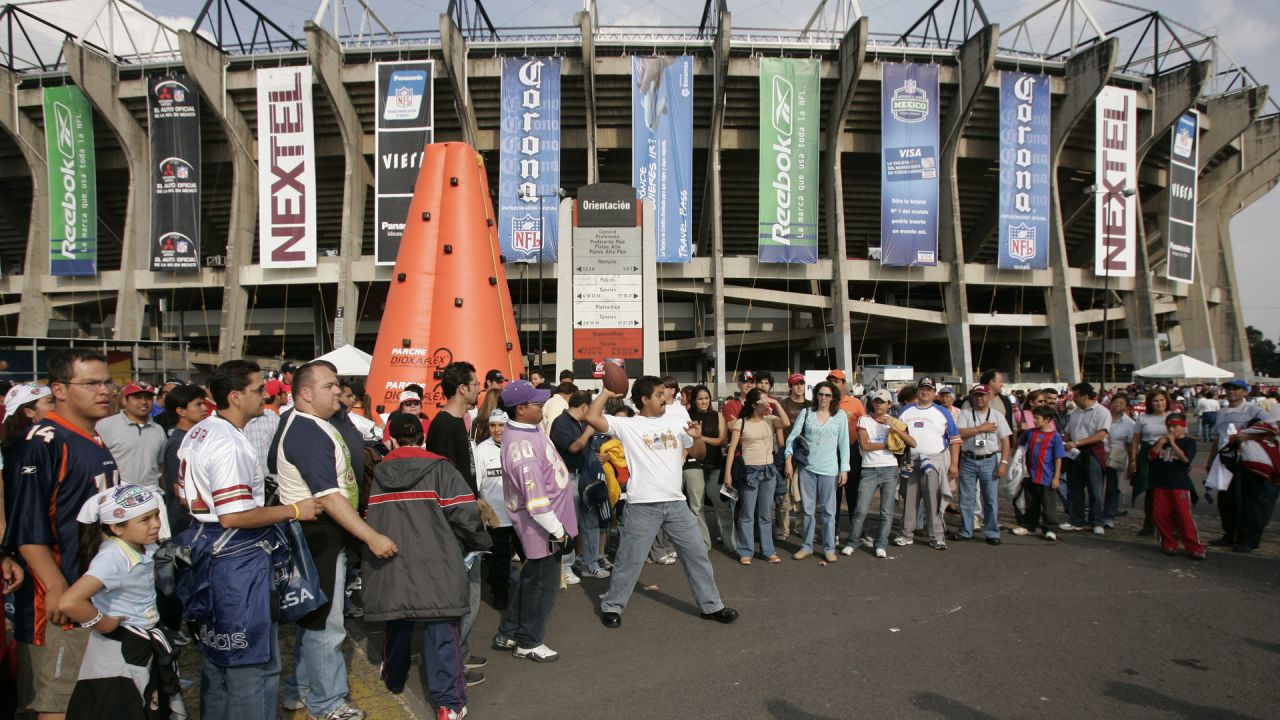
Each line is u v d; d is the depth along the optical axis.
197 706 4.27
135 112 33.62
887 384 30.36
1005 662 4.70
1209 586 6.46
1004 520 9.93
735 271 34.31
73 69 30.58
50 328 38.75
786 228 31.98
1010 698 4.14
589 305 10.98
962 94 32.81
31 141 34.06
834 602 6.10
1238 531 7.85
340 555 4.04
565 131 34.06
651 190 31.28
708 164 34.06
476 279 10.20
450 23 29.64
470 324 10.01
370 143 33.84
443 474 4.06
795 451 7.64
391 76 30.47
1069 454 8.96
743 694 4.27
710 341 36.44
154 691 3.26
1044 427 8.59
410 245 10.26
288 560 3.72
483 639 5.45
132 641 3.19
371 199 36.12
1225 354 43.22
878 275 34.62
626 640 5.28
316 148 34.69
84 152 32.62
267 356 44.25
